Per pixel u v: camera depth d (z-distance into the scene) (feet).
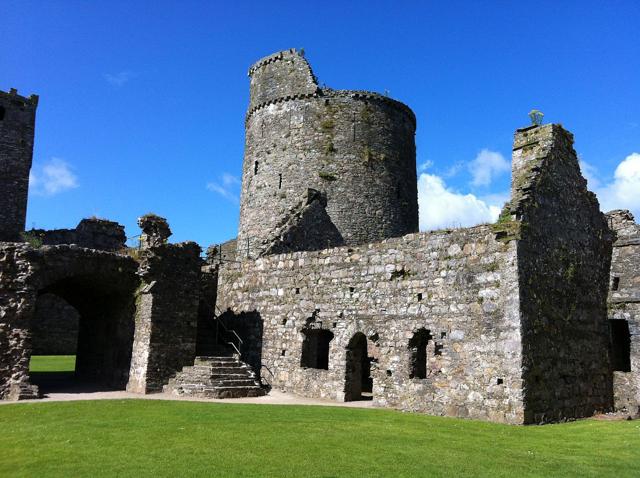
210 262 103.40
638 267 69.26
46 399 58.03
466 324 54.29
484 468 32.32
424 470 31.53
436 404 55.06
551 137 59.77
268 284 76.74
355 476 30.01
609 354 66.28
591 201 67.51
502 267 52.42
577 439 42.16
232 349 77.77
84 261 66.80
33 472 30.35
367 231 107.14
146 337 67.15
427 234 59.67
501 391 50.34
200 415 47.93
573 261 60.85
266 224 109.91
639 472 31.94
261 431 41.39
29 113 154.61
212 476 29.53
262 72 119.03
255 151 116.47
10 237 146.72
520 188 55.93
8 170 149.07
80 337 81.92
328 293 68.49
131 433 40.14
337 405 59.47
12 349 59.77
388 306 61.77
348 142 110.11
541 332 52.60
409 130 119.85
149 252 69.10
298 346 70.49
